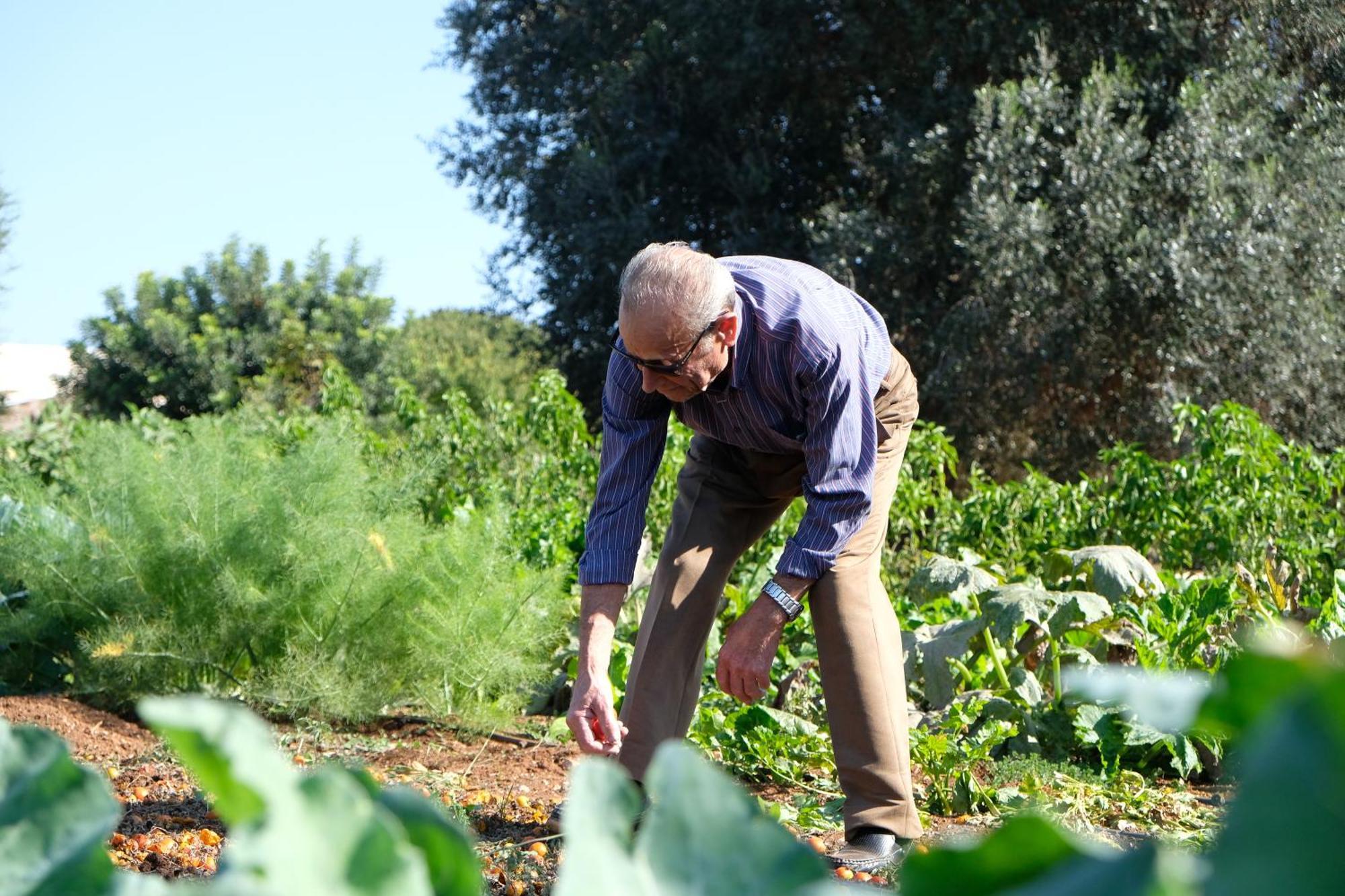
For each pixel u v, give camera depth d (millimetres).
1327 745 242
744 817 375
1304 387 11406
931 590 4375
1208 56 12297
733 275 2703
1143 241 11281
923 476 7312
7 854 393
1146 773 3967
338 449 5594
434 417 8578
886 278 12586
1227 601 4195
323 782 344
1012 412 12164
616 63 14648
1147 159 12102
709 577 2941
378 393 19750
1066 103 11883
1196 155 11508
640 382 2824
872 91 14094
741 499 2994
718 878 366
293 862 325
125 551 5020
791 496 3025
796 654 4789
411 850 345
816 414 2627
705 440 3045
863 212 12633
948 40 12766
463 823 3037
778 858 368
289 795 333
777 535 5918
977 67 13180
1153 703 304
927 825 3201
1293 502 6344
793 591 2641
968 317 11844
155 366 19266
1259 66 12297
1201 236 11188
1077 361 11680
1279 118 12320
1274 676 283
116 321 20188
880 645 2771
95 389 19359
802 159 14383
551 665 5301
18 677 5363
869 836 2723
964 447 12273
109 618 5090
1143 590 4668
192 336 19594
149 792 3402
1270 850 240
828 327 2607
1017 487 7027
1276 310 11172
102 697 5055
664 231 14047
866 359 2812
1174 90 12383
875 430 2693
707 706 4418
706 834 371
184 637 4887
